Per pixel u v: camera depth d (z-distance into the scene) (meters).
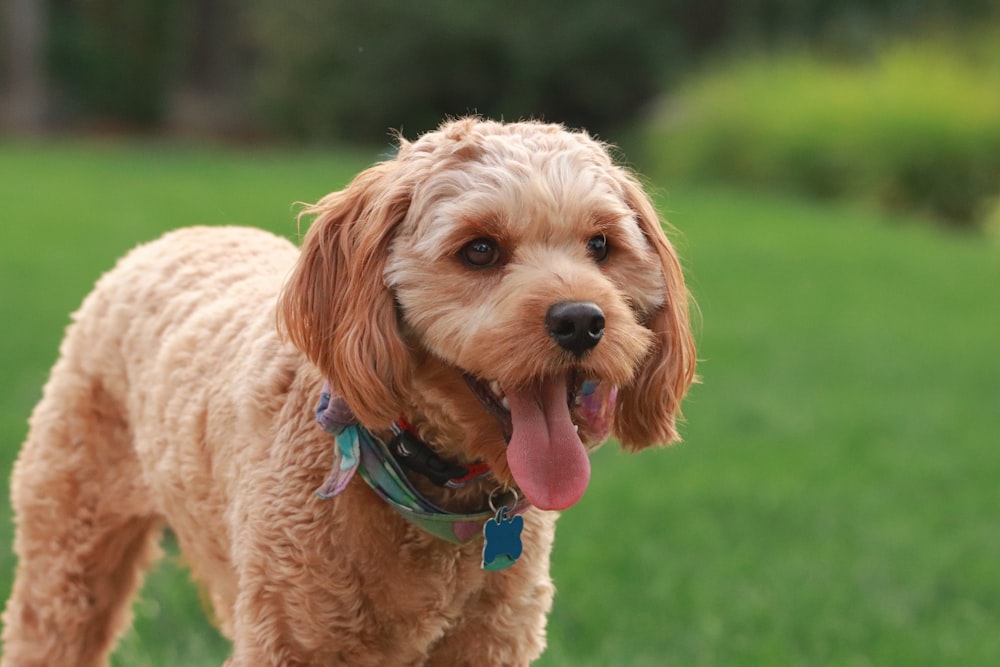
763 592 6.40
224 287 4.47
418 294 3.55
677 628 5.88
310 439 3.71
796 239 18.91
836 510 7.84
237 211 17.86
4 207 17.84
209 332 4.27
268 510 3.68
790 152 24.66
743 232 19.17
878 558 7.00
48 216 17.20
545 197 3.55
